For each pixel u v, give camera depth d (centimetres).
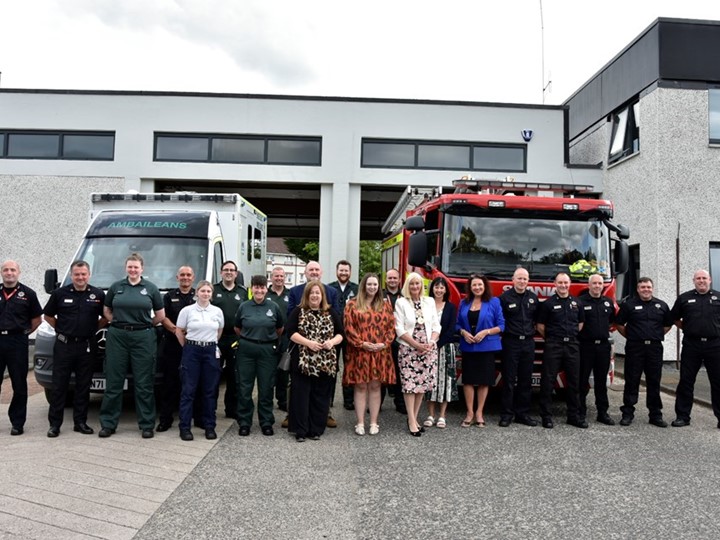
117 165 1419
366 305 688
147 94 1425
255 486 507
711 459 607
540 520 442
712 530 426
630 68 1386
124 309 662
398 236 1090
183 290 731
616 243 802
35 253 1415
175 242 850
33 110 1427
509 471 559
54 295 673
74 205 1418
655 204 1270
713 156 1275
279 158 1441
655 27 1285
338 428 724
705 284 762
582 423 742
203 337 665
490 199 793
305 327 662
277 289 830
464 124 1448
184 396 663
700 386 1014
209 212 905
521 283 745
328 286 789
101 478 519
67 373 668
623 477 545
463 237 793
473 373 730
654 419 761
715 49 1287
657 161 1268
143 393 666
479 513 454
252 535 407
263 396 689
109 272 818
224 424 734
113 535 403
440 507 465
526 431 720
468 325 738
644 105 1321
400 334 688
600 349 758
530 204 799
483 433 707
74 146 1442
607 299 770
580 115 1688
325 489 502
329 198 1445
